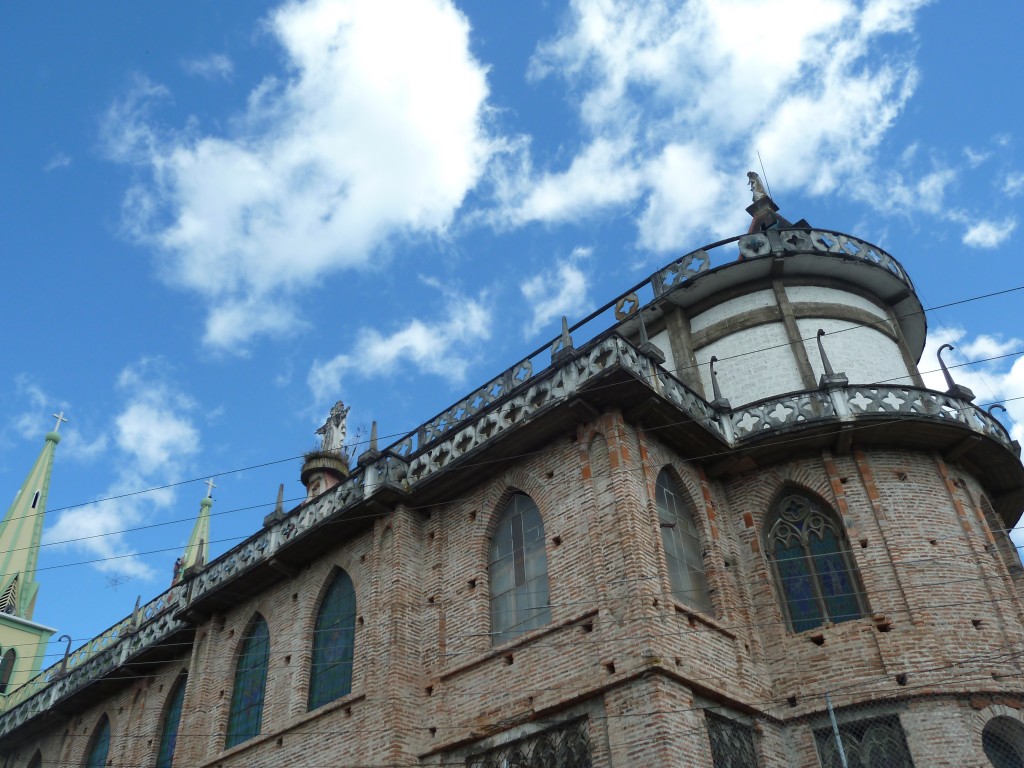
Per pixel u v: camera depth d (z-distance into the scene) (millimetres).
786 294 24641
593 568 18531
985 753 17875
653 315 25812
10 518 53344
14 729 34156
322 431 41469
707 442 21312
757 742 18375
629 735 16250
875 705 18328
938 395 21828
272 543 25984
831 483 21109
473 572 21281
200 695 25969
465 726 19219
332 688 22641
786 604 20609
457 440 22781
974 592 19734
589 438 20078
